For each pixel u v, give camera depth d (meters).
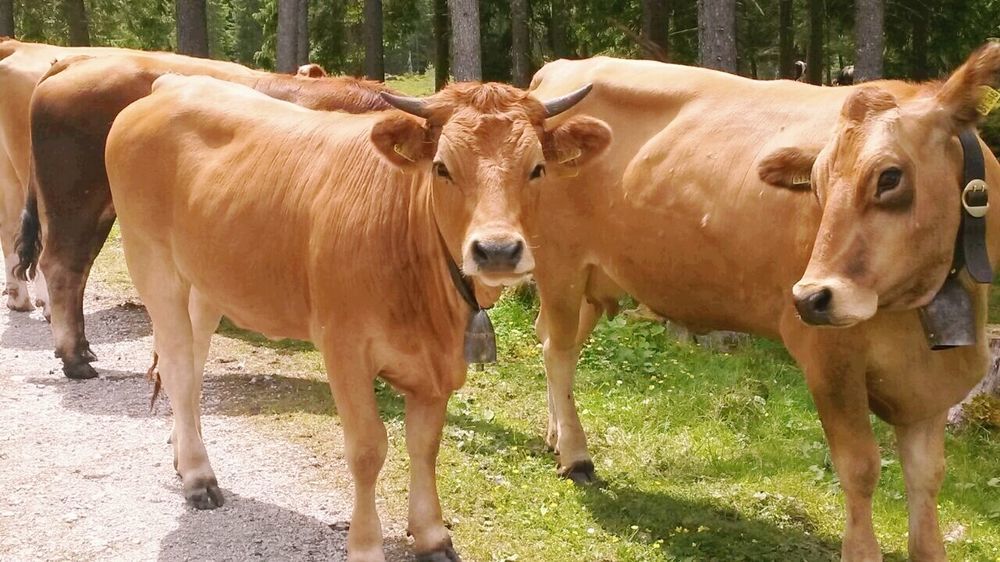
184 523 5.11
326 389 7.56
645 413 7.28
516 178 3.78
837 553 5.12
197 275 4.98
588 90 4.15
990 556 5.21
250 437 6.45
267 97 5.29
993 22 19.78
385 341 4.27
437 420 4.56
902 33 19.81
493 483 5.86
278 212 4.56
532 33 25.53
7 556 4.69
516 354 8.62
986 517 5.73
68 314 7.64
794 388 8.00
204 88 5.32
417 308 4.25
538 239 5.74
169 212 5.11
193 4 16.42
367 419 4.36
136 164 5.20
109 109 7.76
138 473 5.76
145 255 5.33
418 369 4.39
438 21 25.11
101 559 4.70
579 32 23.67
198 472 5.32
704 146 4.93
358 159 4.38
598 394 7.66
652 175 5.11
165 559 4.72
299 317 4.62
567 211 5.61
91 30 28.58
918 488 4.48
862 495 4.32
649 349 8.68
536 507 5.57
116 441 6.29
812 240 4.29
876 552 4.35
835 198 3.68
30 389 7.33
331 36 27.23
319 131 4.70
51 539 4.89
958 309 3.86
